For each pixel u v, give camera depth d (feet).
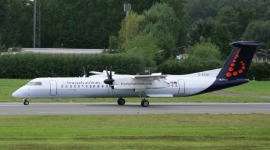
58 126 340.18
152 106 490.90
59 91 485.15
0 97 569.64
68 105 489.26
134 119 379.96
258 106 499.51
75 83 488.85
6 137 290.15
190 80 506.07
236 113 426.10
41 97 485.97
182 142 275.18
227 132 313.53
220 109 463.42
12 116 392.68
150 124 353.51
